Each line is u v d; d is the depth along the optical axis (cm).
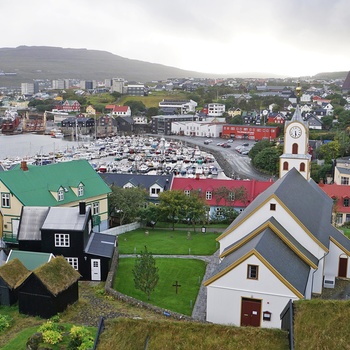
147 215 7988
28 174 7056
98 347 2658
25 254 4966
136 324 2748
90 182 7769
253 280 4109
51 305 4112
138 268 4725
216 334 2678
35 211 5900
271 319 4094
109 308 4359
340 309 2703
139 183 9725
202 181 9556
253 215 5031
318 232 5153
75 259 5491
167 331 2702
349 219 9081
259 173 16112
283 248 4512
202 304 4809
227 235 5159
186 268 5925
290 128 6931
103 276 5431
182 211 7781
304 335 2597
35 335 3416
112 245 5688
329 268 5553
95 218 7519
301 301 2797
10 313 4262
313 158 16325
